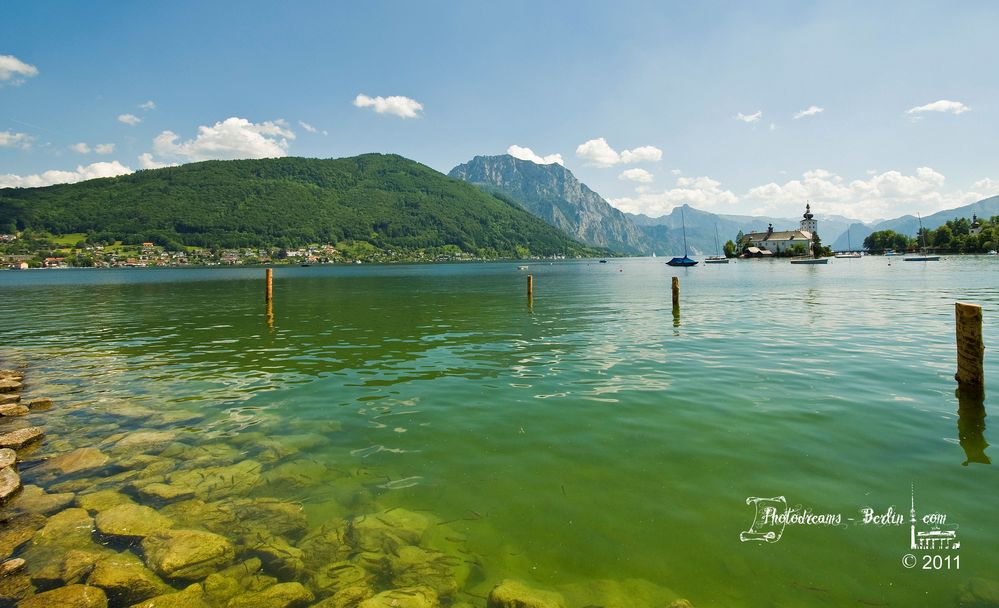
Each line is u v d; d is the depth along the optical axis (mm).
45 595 5457
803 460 8445
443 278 99688
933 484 7500
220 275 126500
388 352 19750
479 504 7297
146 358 19406
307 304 43281
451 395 13117
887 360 16078
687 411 11203
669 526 6609
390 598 5398
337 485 8031
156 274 137250
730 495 7344
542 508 7137
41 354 20688
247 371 16734
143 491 7980
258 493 7855
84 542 6559
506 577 5730
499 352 19219
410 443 9719
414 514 7062
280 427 10898
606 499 7328
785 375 14352
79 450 9695
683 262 149750
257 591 5609
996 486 7395
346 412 11852
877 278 66062
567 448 9250
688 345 19641
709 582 5523
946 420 10242
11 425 11477
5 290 69750
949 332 21516
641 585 5488
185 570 5941
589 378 14594
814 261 141000
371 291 60906
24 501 7719
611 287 62438
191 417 11750
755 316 28688
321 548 6395
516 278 95938
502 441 9688
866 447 8922
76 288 73500
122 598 5484
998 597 5113
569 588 5480
